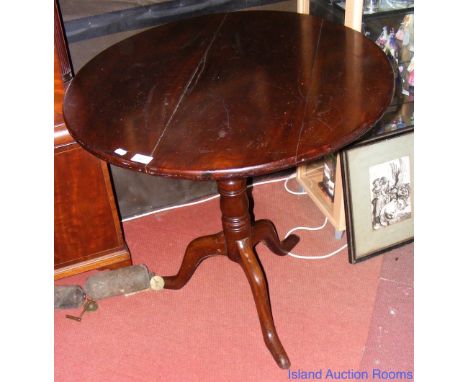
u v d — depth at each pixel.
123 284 1.56
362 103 1.05
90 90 1.19
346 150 1.52
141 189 1.88
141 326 1.53
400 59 1.62
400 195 1.65
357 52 1.23
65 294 1.55
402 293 1.56
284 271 1.65
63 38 1.30
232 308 1.56
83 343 1.49
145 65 1.27
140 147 1.00
